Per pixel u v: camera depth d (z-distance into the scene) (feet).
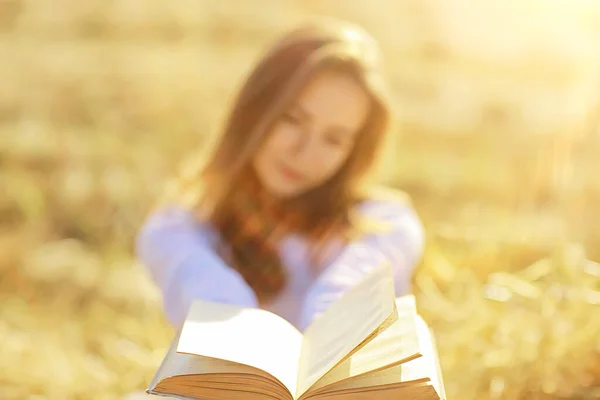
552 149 7.81
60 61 14.80
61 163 10.54
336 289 4.39
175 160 10.90
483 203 9.11
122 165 10.56
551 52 13.71
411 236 5.31
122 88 13.41
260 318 3.50
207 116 12.34
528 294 5.32
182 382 3.01
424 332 3.45
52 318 7.48
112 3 17.42
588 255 6.15
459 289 6.46
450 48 15.11
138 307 7.52
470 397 4.84
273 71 4.94
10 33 16.96
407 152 11.04
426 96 13.46
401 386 2.96
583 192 6.81
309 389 2.93
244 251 5.07
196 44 16.48
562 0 14.10
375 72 4.95
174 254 4.76
